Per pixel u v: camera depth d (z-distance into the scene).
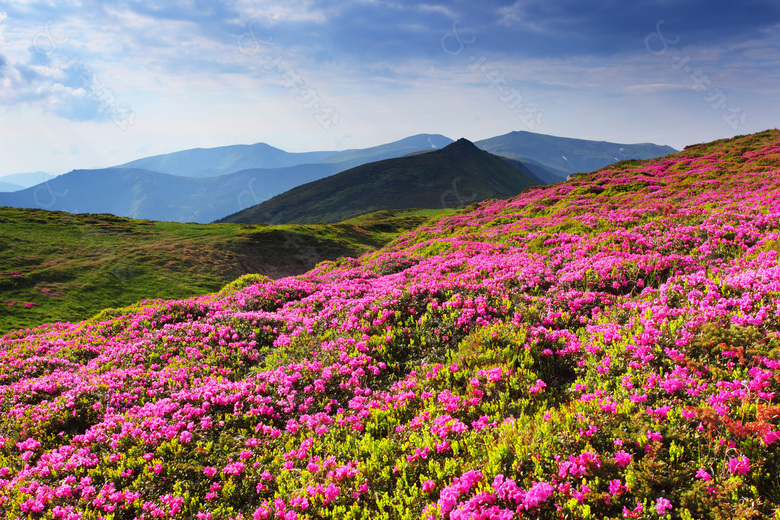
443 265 23.80
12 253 65.62
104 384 13.05
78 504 8.02
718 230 18.09
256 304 21.94
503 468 7.07
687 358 8.88
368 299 18.25
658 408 7.51
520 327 12.81
